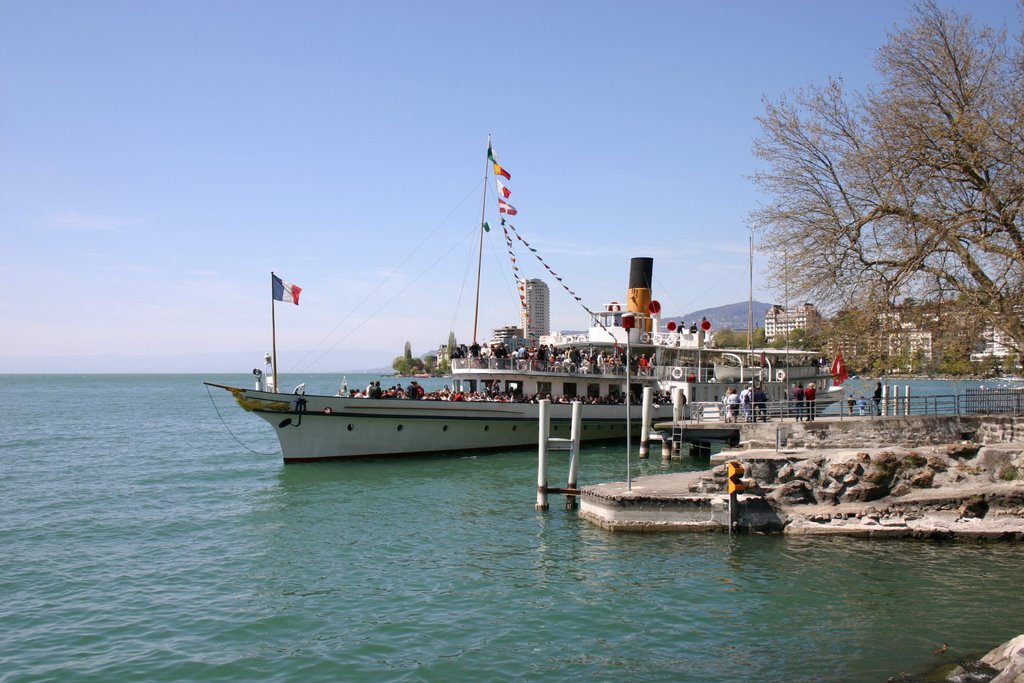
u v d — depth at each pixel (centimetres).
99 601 1738
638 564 1958
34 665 1373
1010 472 2292
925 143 2452
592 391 4653
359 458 3809
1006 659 1245
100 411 9931
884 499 2320
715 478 2388
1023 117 2356
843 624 1521
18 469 4047
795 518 2256
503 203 4641
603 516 2369
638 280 5091
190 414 9275
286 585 1847
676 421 3812
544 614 1608
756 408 3650
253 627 1559
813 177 2864
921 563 1933
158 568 2011
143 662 1384
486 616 1603
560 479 3353
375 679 1304
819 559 1977
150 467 4112
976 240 2361
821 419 3291
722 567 1919
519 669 1334
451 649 1430
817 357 6062
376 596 1748
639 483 2559
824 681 1257
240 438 6034
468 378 4425
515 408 4197
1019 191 2338
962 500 2205
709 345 5456
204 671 1342
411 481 3312
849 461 2345
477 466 3738
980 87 2492
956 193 2516
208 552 2178
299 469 3603
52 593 1800
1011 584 1758
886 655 1359
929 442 2881
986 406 3089
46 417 8656
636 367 4869
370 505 2798
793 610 1606
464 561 2025
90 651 1439
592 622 1557
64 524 2581
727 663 1343
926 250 2450
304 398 3594
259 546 2231
